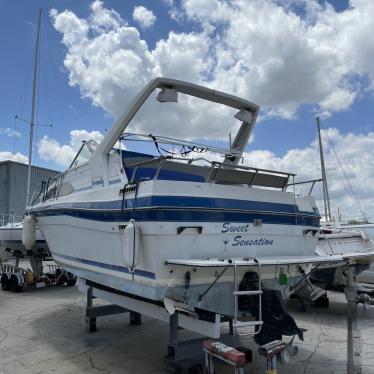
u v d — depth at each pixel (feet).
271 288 15.43
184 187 13.80
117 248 15.39
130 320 22.36
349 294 24.49
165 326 21.88
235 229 14.56
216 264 12.59
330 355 17.02
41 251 34.01
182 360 14.76
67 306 27.37
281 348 12.60
